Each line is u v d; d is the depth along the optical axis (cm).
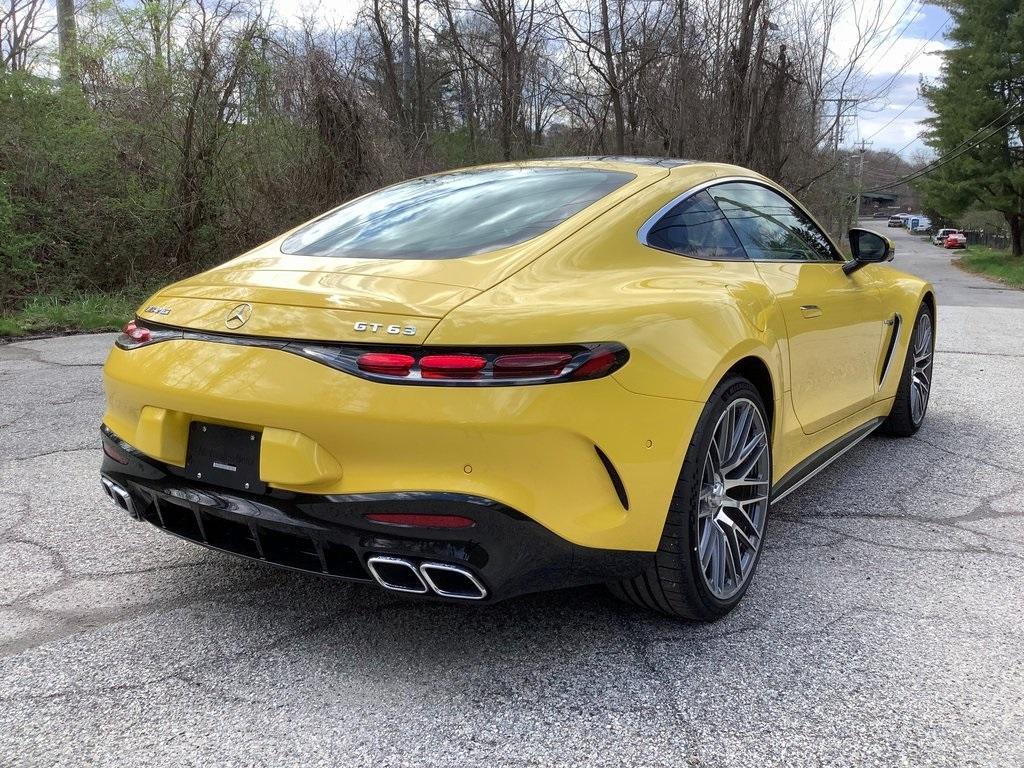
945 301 1596
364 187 1192
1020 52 3684
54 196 1003
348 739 203
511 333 204
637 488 224
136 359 243
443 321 204
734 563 268
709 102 1711
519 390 201
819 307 331
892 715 213
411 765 193
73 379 610
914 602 278
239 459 223
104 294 1015
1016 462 439
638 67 1730
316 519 211
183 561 307
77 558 308
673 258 272
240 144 1130
